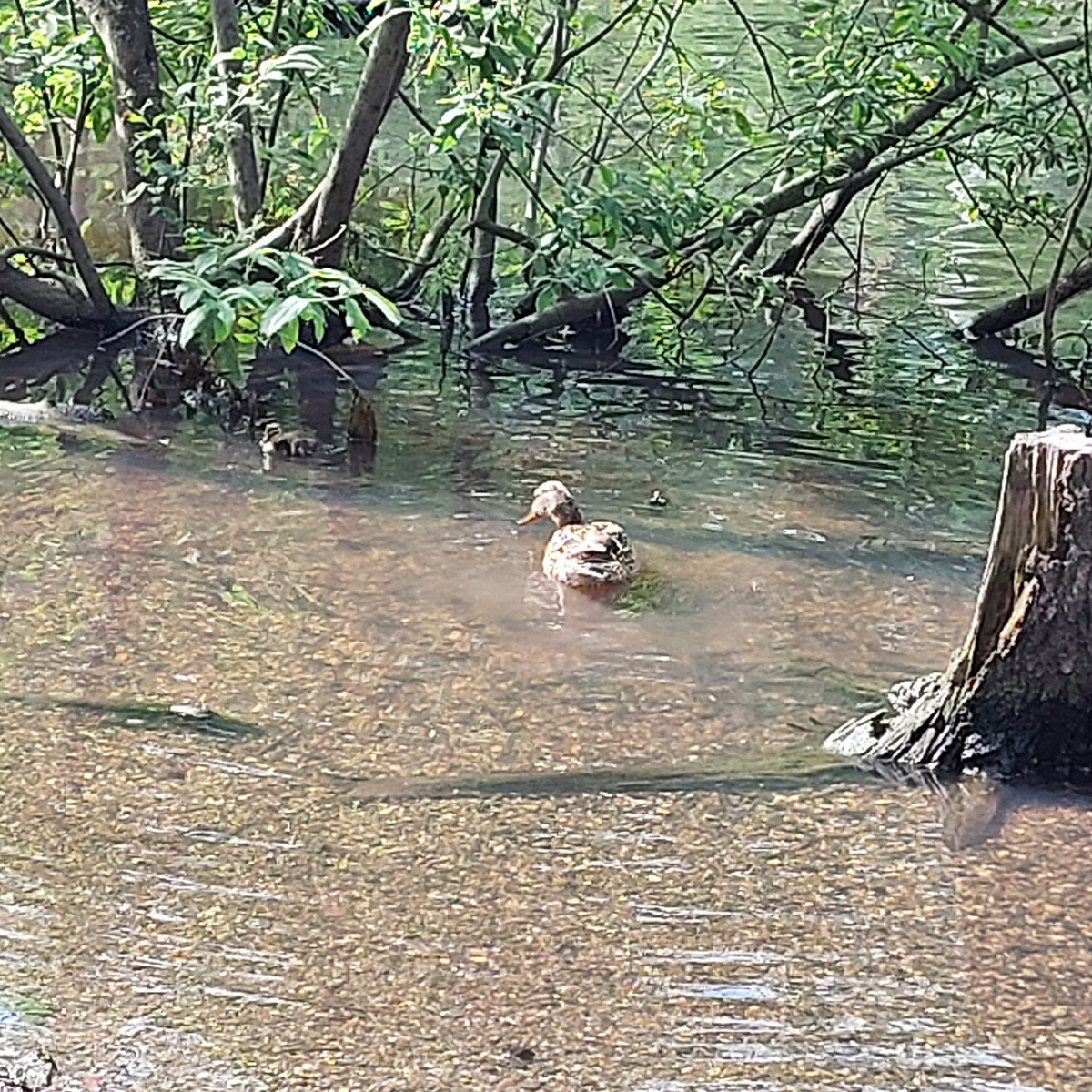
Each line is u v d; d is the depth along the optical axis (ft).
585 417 27.96
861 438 27.27
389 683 20.70
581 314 30.91
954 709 19.62
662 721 20.25
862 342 31.55
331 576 22.74
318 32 31.30
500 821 18.79
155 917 17.65
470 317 32.35
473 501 24.85
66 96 31.14
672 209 29.25
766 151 33.81
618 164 36.11
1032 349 31.40
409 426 27.50
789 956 17.48
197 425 27.32
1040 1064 16.66
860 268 33.37
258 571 22.80
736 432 27.43
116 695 20.34
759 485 25.50
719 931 17.70
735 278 30.83
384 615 21.94
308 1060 16.52
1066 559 19.07
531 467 25.98
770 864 18.40
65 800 18.85
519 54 28.76
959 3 28.48
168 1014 16.83
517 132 28.14
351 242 31.76
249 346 30.94
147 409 27.91
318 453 26.25
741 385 29.48
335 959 17.33
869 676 21.04
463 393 28.99
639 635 21.70
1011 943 17.66
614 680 20.89
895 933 17.72
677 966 17.35
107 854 18.25
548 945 17.51
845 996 17.15
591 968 17.31
